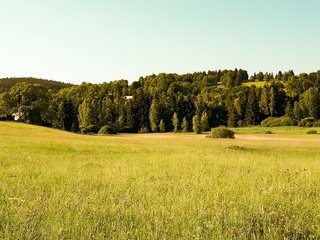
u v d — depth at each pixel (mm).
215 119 175500
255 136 105812
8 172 15992
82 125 151375
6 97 128250
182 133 147125
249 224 7348
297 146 51188
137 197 10156
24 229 6672
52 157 24625
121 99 183375
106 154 28828
